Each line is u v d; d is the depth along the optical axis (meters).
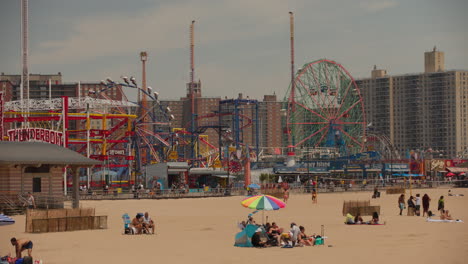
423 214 70.19
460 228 55.22
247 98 189.00
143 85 198.75
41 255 40.16
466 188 164.88
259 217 71.19
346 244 44.41
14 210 71.50
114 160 185.88
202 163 182.25
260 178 175.62
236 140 184.00
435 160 199.38
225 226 60.81
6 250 42.16
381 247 42.53
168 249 42.69
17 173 75.12
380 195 128.88
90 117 138.88
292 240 43.22
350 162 194.38
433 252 39.97
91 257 39.25
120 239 48.56
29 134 96.38
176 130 187.75
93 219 56.12
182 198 115.56
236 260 37.41
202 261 37.28
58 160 73.06
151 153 171.62
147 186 132.62
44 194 76.25
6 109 133.38
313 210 83.44
